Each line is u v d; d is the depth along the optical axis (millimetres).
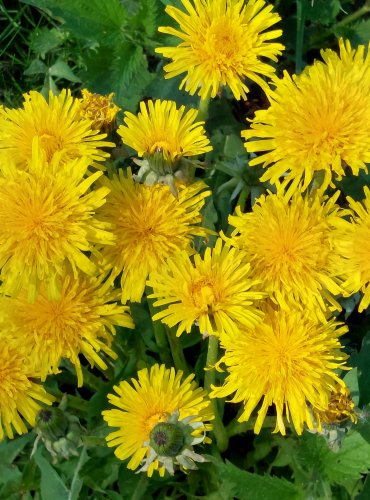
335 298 266
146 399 250
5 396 263
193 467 235
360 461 271
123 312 258
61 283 249
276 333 238
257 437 307
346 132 241
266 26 273
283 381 239
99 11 361
